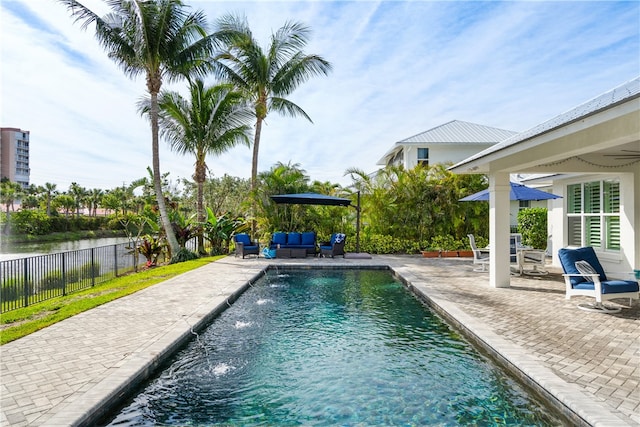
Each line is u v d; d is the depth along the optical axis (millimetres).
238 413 3891
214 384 4531
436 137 24375
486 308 7125
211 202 31609
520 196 10820
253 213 18109
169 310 7066
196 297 8227
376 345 5836
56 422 3203
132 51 14539
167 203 18594
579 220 12055
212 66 16938
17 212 41344
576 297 8039
